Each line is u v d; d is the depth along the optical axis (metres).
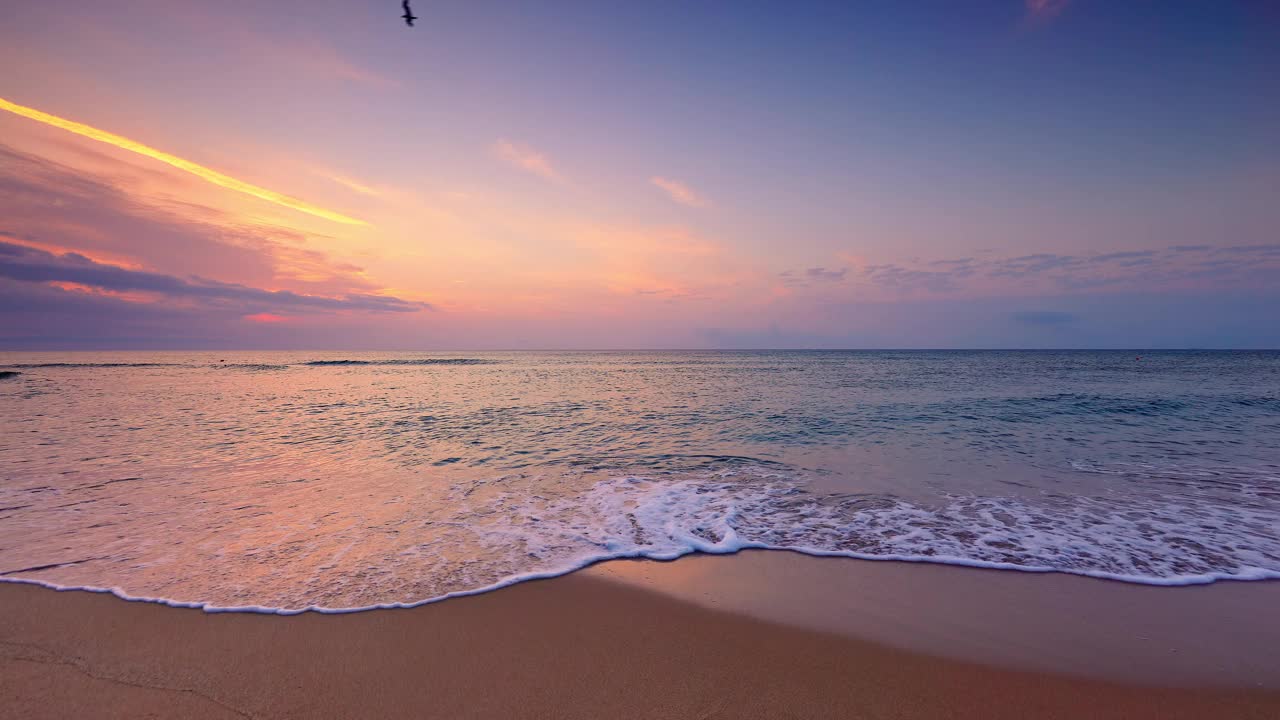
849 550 5.88
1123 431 13.69
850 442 12.24
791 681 3.49
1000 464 10.00
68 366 58.06
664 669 3.63
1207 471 9.42
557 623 4.25
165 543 5.86
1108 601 4.66
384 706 3.18
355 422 15.66
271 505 7.36
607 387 29.62
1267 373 40.69
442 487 8.39
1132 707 3.24
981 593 4.83
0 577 4.92
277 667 3.57
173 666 3.56
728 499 7.79
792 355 134.50
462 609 4.45
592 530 6.46
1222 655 3.81
